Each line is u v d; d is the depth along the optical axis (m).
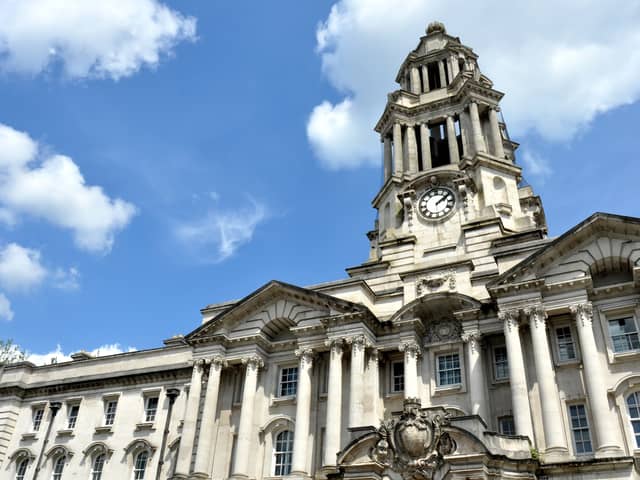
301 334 45.41
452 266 44.53
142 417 53.88
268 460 43.03
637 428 34.53
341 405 42.12
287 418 43.94
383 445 32.06
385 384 43.28
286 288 47.06
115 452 52.88
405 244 50.44
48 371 61.16
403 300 44.97
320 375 44.88
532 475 31.20
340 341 43.12
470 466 29.77
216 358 46.56
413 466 30.78
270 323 47.53
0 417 58.44
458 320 41.97
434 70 66.50
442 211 51.25
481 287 43.22
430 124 60.56
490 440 31.36
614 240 38.31
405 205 52.88
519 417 35.53
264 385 46.19
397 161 57.53
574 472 32.09
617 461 31.52
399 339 43.19
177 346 56.44
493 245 46.59
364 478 31.88
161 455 42.72
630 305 37.19
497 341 41.25
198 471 42.59
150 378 55.34
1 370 61.72
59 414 57.53
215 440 44.97
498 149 55.38
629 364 35.97
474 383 39.28
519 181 55.09
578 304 37.34
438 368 42.44
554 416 34.66
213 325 47.91
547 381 35.72
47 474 54.47
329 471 38.38
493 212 49.44
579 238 38.84
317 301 45.69
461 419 31.56
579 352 37.50
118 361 58.25
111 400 56.59
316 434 42.56
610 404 35.22
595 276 39.28
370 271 50.38
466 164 53.91
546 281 38.66
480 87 57.94
